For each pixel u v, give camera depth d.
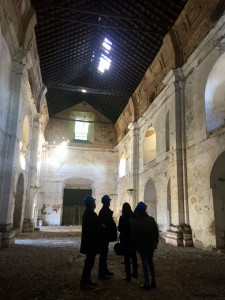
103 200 6.25
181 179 12.20
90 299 4.61
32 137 17.91
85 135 28.83
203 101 11.09
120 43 16.50
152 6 12.68
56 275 6.10
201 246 10.52
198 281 5.88
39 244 11.39
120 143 26.28
